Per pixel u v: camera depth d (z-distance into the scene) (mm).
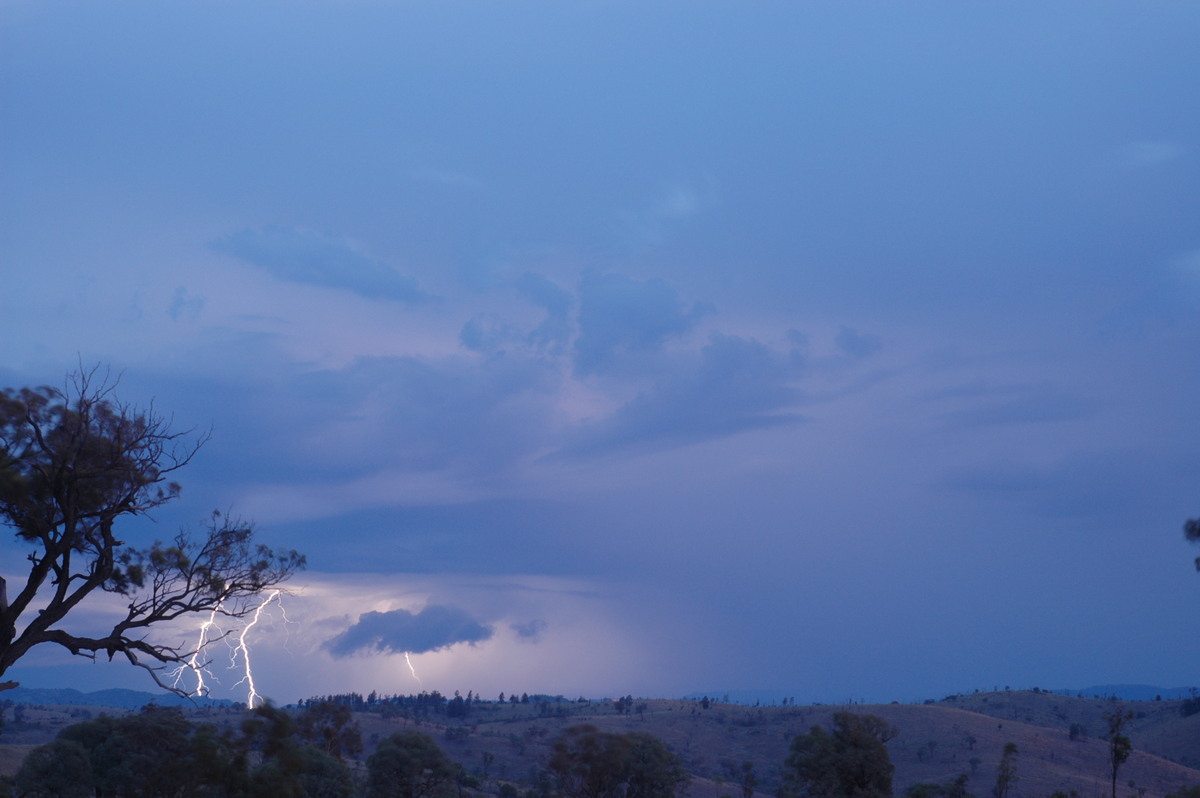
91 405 29562
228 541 31000
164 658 29844
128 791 49125
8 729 190000
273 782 36094
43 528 29062
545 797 79812
